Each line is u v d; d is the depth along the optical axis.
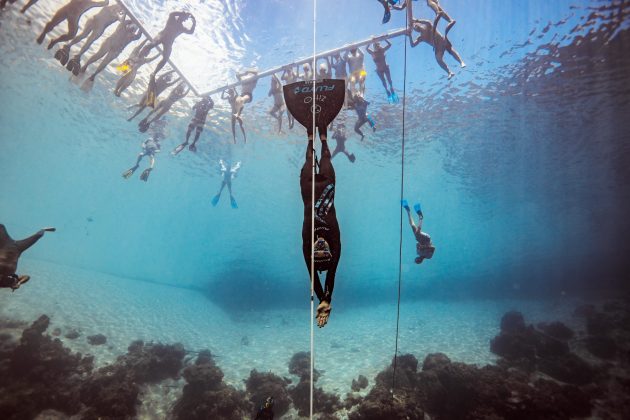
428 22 8.97
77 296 19.38
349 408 10.56
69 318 15.59
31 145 33.12
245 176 32.97
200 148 26.05
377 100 18.14
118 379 10.65
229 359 15.75
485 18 12.67
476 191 35.91
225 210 46.69
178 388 11.82
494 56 14.71
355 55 10.29
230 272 39.00
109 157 32.09
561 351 14.28
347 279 42.62
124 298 22.41
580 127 20.91
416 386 11.24
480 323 22.06
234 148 25.62
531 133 22.20
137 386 10.67
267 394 10.84
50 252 46.28
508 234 59.72
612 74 15.42
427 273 49.25
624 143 22.45
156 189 43.12
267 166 29.45
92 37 8.52
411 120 20.39
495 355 15.32
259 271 39.66
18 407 8.82
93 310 17.73
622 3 11.50
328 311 2.02
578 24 12.68
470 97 18.06
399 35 9.38
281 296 36.94
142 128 11.95
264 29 12.93
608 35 12.97
